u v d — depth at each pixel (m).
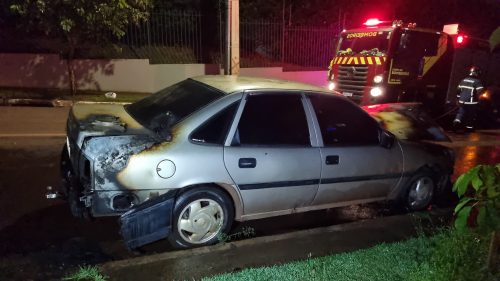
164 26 14.83
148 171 3.72
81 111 4.43
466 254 3.38
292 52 16.36
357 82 10.24
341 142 4.64
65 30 10.55
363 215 5.29
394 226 4.59
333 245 4.11
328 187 4.57
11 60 12.08
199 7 15.66
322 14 18.02
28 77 12.32
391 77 9.77
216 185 4.02
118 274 3.37
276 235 4.19
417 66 10.14
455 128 11.22
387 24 10.16
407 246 3.99
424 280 3.31
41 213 4.65
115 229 4.41
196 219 3.98
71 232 4.29
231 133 4.05
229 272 3.52
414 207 5.39
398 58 9.77
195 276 3.43
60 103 10.84
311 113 4.48
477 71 10.70
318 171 4.43
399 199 5.30
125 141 3.68
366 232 4.42
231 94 4.14
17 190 5.18
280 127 4.30
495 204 2.57
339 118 4.68
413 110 6.03
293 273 3.44
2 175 5.63
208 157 3.90
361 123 4.81
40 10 10.06
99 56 13.73
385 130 4.95
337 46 11.09
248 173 4.07
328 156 4.48
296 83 4.87
